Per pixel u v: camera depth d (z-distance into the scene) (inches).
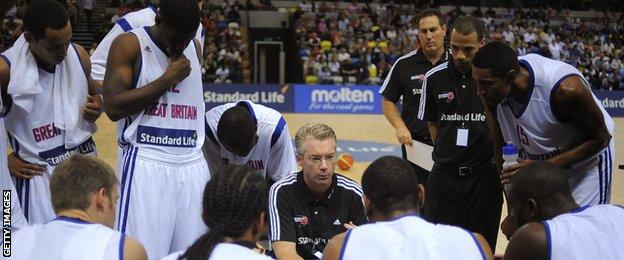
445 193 251.8
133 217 181.0
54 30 182.7
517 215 148.4
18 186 198.2
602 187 203.3
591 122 183.9
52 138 199.8
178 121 187.9
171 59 183.8
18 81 187.8
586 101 179.9
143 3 1302.9
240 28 1464.1
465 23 235.8
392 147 728.3
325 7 1525.6
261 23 1487.5
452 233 126.5
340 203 200.8
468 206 248.7
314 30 1408.7
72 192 130.6
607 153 202.4
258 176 121.9
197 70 194.7
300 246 198.4
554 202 141.2
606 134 187.9
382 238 123.5
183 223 189.2
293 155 234.4
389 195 130.0
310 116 1059.3
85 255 124.3
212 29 1331.2
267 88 1096.2
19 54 189.5
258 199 118.2
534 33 1485.0
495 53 177.3
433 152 258.4
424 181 291.9
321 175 191.3
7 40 1075.3
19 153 197.3
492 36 1438.2
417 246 122.4
